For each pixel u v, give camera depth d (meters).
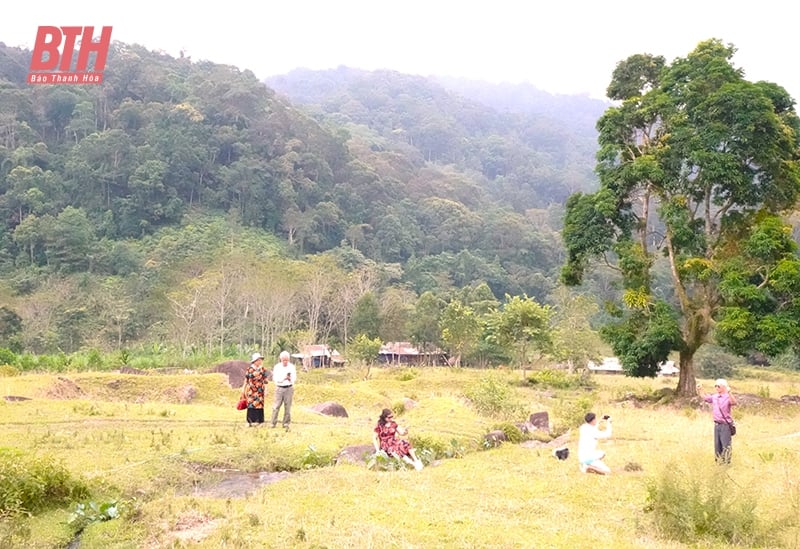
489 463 12.85
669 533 8.20
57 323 54.97
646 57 30.22
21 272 69.19
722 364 50.38
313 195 101.38
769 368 56.59
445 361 62.66
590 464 11.89
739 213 26.97
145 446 12.73
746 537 7.96
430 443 14.00
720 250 26.52
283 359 15.15
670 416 21.83
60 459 10.34
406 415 19.70
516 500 9.71
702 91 26.45
